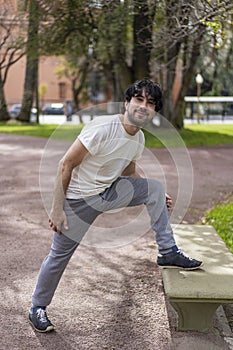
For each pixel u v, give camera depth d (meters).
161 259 3.49
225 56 18.88
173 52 13.55
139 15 10.38
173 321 3.62
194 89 40.81
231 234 5.87
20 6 14.80
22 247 5.43
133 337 3.38
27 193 8.62
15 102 43.97
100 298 4.04
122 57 17.66
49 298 3.50
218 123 33.38
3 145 17.23
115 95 21.06
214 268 3.50
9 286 4.25
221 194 8.67
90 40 16.17
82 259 5.00
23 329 3.47
